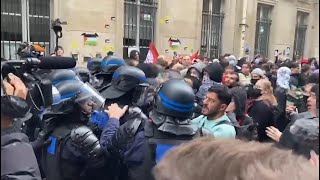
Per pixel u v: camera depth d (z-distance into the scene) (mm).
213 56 10000
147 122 2258
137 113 2406
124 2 10750
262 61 8062
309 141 1299
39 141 2465
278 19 7941
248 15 8922
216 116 2752
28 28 9055
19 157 1596
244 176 707
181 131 2137
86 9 9602
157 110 2209
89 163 2344
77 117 2441
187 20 10781
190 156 803
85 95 2453
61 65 2195
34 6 9148
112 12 10094
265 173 693
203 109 2803
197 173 774
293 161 719
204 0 10500
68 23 9320
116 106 2732
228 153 755
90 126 2633
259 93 4102
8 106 1602
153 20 11289
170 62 7742
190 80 4434
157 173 861
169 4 11125
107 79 3734
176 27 10992
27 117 1719
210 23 10180
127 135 2256
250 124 3396
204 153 789
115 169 2479
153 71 4660
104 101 2596
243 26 8961
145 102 3010
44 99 2008
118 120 2586
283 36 7832
